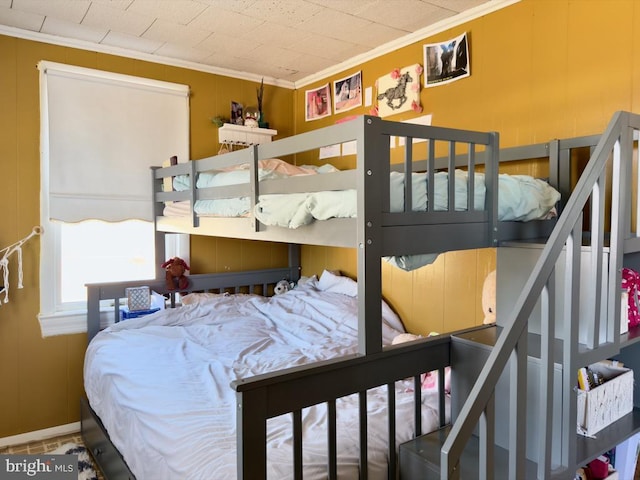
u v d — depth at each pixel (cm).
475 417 110
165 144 330
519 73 234
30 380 291
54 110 290
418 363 160
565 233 134
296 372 126
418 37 281
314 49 311
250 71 359
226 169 272
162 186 320
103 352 253
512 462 123
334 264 362
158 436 166
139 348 248
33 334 291
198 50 314
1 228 279
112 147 310
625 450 182
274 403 123
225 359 229
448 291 270
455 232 165
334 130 151
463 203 172
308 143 164
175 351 243
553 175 212
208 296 332
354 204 146
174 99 333
